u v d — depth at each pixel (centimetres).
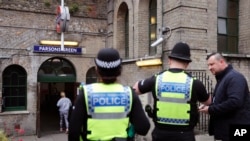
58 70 1323
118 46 1234
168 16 867
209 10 844
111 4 1302
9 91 1245
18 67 1258
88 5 1343
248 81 853
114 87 261
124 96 258
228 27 895
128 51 1198
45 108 1939
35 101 1264
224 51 884
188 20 814
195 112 319
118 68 264
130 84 1082
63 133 1284
